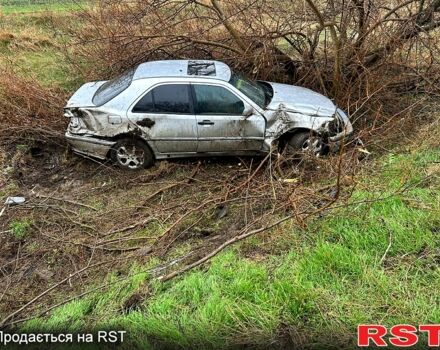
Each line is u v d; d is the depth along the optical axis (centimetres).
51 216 588
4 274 502
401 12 830
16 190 647
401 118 710
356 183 509
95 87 716
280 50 875
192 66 678
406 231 443
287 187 544
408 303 371
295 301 380
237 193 591
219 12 802
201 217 552
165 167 661
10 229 566
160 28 864
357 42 798
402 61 804
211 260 448
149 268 465
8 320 430
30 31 1272
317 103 673
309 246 444
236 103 636
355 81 797
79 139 655
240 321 370
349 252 425
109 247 523
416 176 536
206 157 687
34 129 741
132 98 634
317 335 357
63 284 475
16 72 968
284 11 804
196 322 373
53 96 820
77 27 1137
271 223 493
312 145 618
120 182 651
